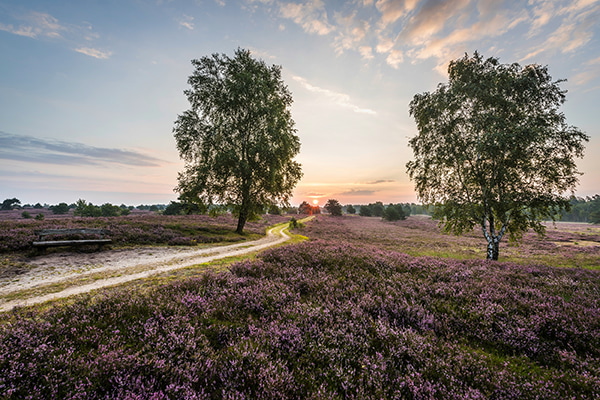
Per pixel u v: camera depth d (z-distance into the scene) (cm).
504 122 1590
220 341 443
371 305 612
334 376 365
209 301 607
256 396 311
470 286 813
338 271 961
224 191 2708
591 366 402
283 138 2627
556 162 1555
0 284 860
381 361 388
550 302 665
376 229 5512
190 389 303
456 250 2816
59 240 1480
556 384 369
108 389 308
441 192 1923
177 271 1041
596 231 5825
